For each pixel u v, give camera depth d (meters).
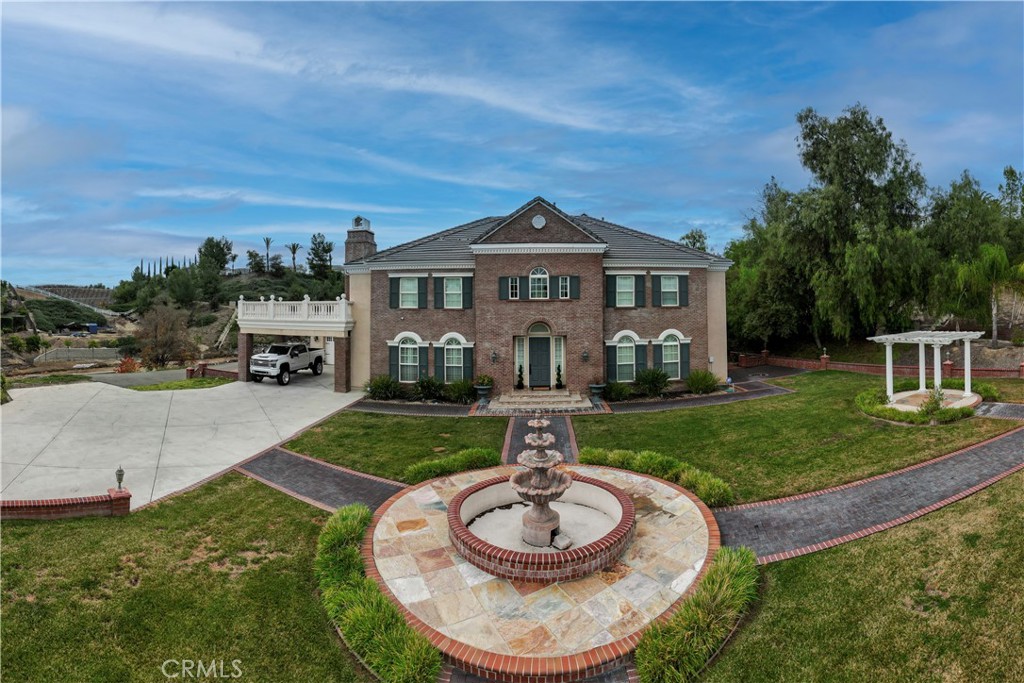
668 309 27.34
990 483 12.17
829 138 33.47
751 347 42.03
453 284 27.12
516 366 26.69
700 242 63.00
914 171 31.80
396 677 7.27
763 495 13.04
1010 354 28.53
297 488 14.45
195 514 12.67
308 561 10.55
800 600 8.79
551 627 8.30
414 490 13.80
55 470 15.47
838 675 7.24
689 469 14.33
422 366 27.31
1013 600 8.20
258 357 30.61
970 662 7.24
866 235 30.17
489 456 15.95
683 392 26.89
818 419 19.42
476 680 7.53
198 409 23.78
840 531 10.88
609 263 26.75
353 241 30.70
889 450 15.28
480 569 9.95
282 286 99.88
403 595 9.20
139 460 16.50
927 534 10.28
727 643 7.96
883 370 30.78
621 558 10.21
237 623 8.64
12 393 25.42
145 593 9.34
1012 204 33.50
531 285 25.92
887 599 8.59
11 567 10.02
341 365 28.00
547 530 10.95
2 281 64.94
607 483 12.97
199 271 91.62
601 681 7.43
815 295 35.00
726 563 9.32
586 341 25.91
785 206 36.22
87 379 32.44
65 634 8.26
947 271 28.75
